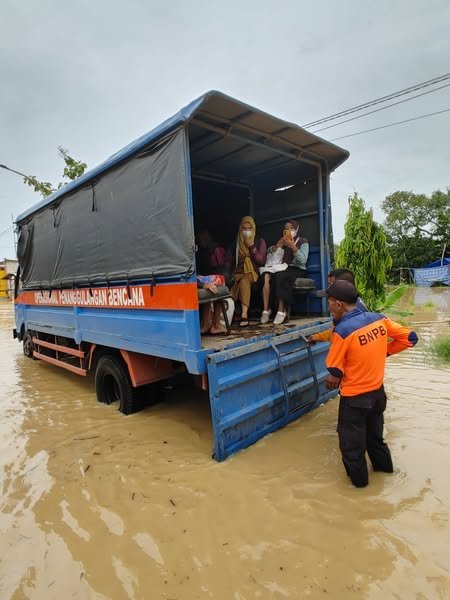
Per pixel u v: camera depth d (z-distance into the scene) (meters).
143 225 3.74
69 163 12.91
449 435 3.65
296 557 2.21
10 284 29.23
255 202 6.03
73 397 5.34
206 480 3.02
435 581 2.00
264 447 3.49
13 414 4.78
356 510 2.59
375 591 1.96
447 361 6.32
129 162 3.91
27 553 2.37
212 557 2.26
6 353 8.79
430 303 14.79
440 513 2.53
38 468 3.41
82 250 4.88
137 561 2.26
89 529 2.56
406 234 38.66
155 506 2.77
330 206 5.12
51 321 6.16
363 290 9.04
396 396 4.74
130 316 4.07
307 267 5.31
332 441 3.59
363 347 2.75
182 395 5.10
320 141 4.36
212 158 4.89
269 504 2.70
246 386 3.43
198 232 6.18
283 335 3.89
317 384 4.14
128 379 4.46
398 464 3.16
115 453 3.60
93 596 2.04
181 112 3.16
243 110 3.52
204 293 3.60
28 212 6.52
